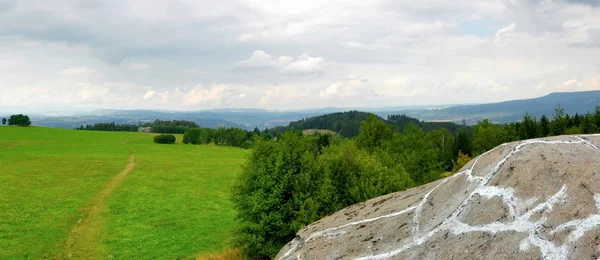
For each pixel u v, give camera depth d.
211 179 62.91
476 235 8.38
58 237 31.78
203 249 30.44
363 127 65.69
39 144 102.94
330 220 14.50
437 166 44.47
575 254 6.74
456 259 8.05
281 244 25.19
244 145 132.62
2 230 32.56
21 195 45.41
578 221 7.23
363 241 11.12
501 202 8.70
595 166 8.09
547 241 7.21
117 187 52.94
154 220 37.91
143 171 67.69
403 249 9.53
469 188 10.12
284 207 25.11
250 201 25.12
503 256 7.44
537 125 44.88
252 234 25.28
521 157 9.49
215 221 38.38
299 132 28.61
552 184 8.20
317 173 26.28
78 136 130.75
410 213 11.63
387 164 34.88
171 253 29.41
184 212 41.38
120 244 30.80
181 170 70.75
